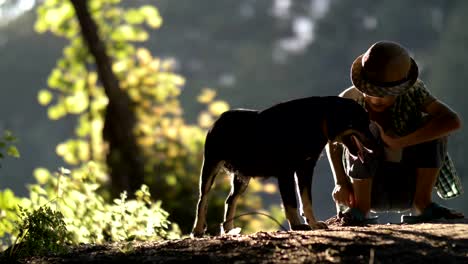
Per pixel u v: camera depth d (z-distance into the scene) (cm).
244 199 1350
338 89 7212
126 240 709
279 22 7762
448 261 506
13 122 7362
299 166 641
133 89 1534
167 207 1282
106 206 817
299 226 633
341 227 632
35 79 7538
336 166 704
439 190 717
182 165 1388
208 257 538
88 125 1524
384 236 561
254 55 7538
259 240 566
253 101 7269
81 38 1606
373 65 660
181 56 7819
